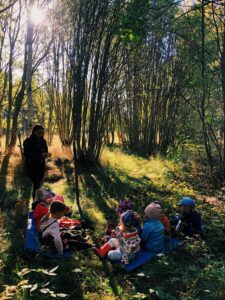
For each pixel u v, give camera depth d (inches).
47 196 241.0
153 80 563.5
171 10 397.1
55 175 377.1
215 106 465.7
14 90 586.6
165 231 221.5
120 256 193.2
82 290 168.4
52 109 577.0
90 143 418.9
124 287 173.5
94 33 363.3
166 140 586.9
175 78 544.7
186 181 408.2
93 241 221.5
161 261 187.5
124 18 206.8
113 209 285.9
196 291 162.9
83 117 415.5
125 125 625.6
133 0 222.2
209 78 429.4
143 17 209.9
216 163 462.3
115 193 330.6
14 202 284.4
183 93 546.9
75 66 371.2
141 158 534.0
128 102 590.6
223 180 396.5
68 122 535.5
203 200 325.7
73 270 174.1
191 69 505.4
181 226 233.0
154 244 202.8
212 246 220.2
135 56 509.4
